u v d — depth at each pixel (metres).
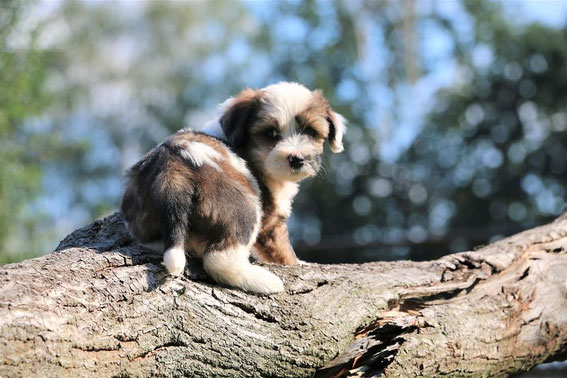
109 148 35.19
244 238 5.19
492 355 6.05
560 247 6.96
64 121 31.64
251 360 4.98
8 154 11.84
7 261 9.94
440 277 6.25
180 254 4.84
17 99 12.07
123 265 4.85
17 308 4.17
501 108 25.83
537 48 25.80
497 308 6.22
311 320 5.25
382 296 5.73
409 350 5.57
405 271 6.20
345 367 5.48
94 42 35.56
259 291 5.20
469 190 25.33
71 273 4.59
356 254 20.36
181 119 33.84
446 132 26.06
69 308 4.37
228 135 6.16
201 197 5.06
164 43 36.28
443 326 5.82
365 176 26.00
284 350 5.09
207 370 4.84
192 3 36.94
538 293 6.47
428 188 25.92
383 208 25.94
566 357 6.67
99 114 35.47
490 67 26.45
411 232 25.62
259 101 6.36
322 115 6.57
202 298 4.93
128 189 5.48
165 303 4.75
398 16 28.56
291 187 6.50
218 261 5.08
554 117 25.42
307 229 25.78
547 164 25.08
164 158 5.19
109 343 4.44
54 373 4.19
